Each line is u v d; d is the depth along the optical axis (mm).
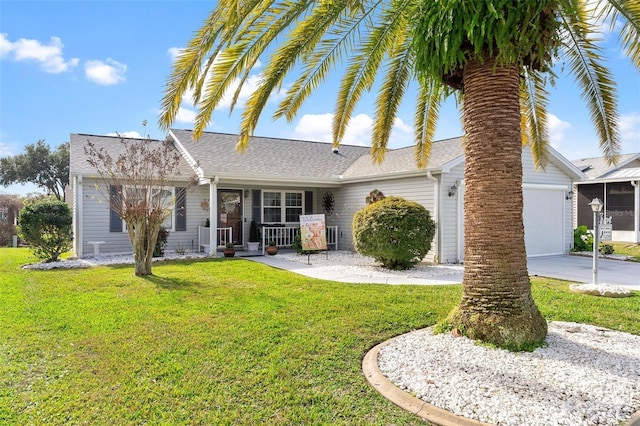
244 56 5078
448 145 13086
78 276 8875
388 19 5383
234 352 4230
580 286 7461
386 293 7102
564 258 12648
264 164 14531
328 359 4047
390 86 6652
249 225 15117
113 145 14633
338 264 11180
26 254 14109
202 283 8086
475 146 4262
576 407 2932
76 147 13844
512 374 3469
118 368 3830
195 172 13312
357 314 5680
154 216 9133
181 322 5301
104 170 12086
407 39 5812
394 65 6395
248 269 9984
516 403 2992
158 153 11180
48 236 11102
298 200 16141
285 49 5270
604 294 6984
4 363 3947
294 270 10031
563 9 3992
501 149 4141
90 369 3822
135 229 9016
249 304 6285
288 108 6059
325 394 3299
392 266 10117
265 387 3436
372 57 5832
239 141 5824
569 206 13977
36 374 3715
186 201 14000
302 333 4844
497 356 3836
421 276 9188
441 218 11203
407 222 9633
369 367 3824
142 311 5855
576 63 5648
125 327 5082
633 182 16734
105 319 5434
